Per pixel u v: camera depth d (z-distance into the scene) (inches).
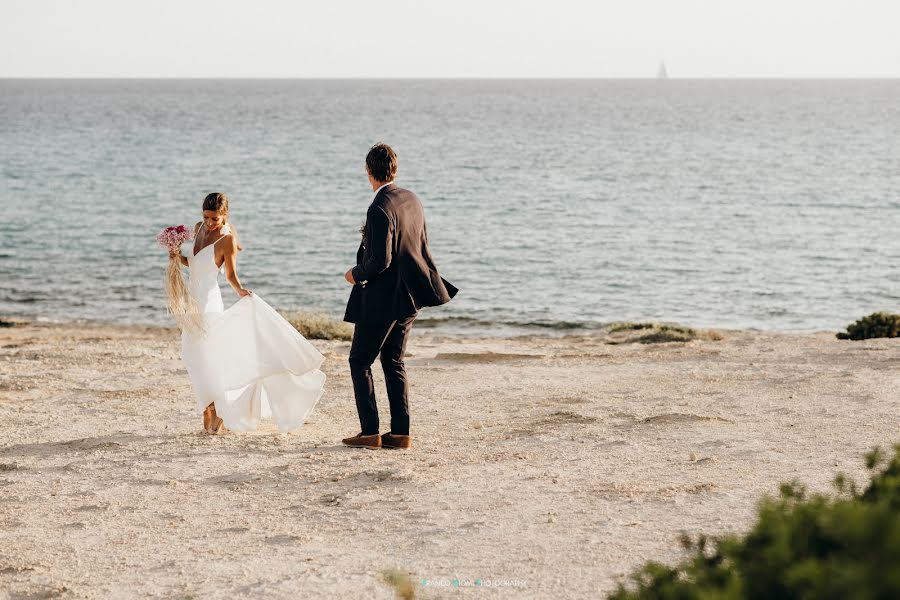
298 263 1312.7
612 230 1673.2
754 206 2039.9
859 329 645.3
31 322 879.1
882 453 112.0
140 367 469.1
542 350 609.0
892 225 1740.9
